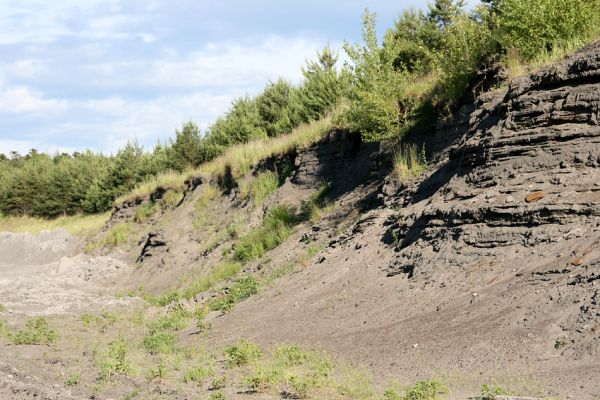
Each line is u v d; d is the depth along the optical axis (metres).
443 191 12.84
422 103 17.97
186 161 39.75
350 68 19.80
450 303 9.94
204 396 8.46
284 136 28.20
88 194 52.12
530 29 14.34
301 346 10.73
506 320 8.59
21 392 9.01
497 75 14.64
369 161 19.80
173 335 13.80
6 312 19.20
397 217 14.04
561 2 14.09
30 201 57.56
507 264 10.02
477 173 12.08
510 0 15.00
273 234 20.98
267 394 8.30
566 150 10.85
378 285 12.16
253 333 12.52
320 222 18.81
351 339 10.26
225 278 20.25
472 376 7.58
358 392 7.75
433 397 7.00
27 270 33.81
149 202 36.75
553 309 8.30
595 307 7.83
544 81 11.78
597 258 8.73
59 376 10.40
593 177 10.29
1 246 43.50
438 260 11.22
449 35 17.56
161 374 9.78
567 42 13.82
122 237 34.16
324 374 8.61
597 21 14.02
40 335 14.27
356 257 14.16
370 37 19.64
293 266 16.89
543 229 10.04
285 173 25.06
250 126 36.31
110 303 21.08
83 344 13.93
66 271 31.72
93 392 9.20
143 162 49.50
